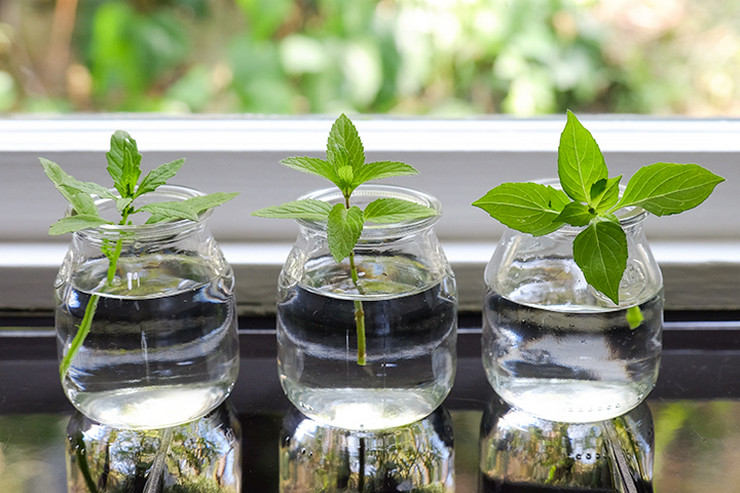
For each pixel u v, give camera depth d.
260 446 0.70
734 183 0.79
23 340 0.78
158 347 0.67
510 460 0.69
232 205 0.80
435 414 0.72
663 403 0.72
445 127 0.81
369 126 0.81
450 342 0.69
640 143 0.79
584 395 0.67
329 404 0.68
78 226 0.64
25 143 0.78
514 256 0.68
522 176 0.79
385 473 0.68
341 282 0.67
